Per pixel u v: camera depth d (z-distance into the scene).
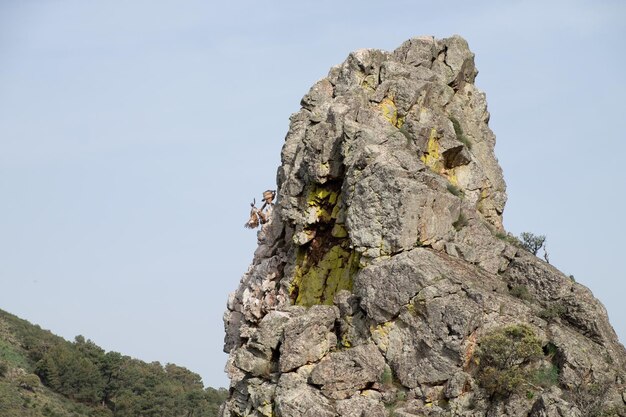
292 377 57.31
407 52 70.06
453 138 66.00
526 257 62.78
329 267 64.12
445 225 60.47
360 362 56.28
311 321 58.47
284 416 55.41
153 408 161.62
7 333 177.12
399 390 55.88
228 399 65.62
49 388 162.75
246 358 60.69
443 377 55.09
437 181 61.06
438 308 55.81
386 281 57.19
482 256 61.97
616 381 56.47
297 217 65.50
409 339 56.31
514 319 57.38
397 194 58.94
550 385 55.09
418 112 65.50
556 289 60.97
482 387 54.62
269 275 69.69
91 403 163.00
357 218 59.41
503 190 69.50
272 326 60.38
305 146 64.50
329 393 56.16
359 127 62.28
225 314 74.19
